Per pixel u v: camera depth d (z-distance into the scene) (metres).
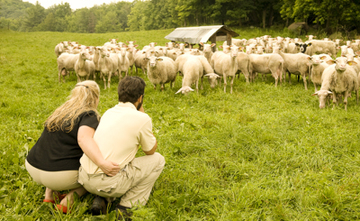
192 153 4.23
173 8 66.19
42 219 2.66
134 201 2.77
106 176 2.52
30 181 3.21
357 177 3.45
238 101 7.68
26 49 20.52
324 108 6.92
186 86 7.99
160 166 2.87
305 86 9.41
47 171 2.58
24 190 3.02
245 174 3.55
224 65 8.96
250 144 4.50
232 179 3.54
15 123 5.60
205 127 5.44
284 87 9.52
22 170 3.47
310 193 3.08
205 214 2.86
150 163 2.77
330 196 2.99
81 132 2.52
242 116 6.02
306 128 5.16
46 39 27.41
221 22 49.44
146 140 2.69
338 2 26.17
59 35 31.36
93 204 2.62
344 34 27.70
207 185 3.36
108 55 9.48
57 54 15.70
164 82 8.89
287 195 3.07
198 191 3.04
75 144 2.63
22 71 12.18
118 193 2.61
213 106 7.06
